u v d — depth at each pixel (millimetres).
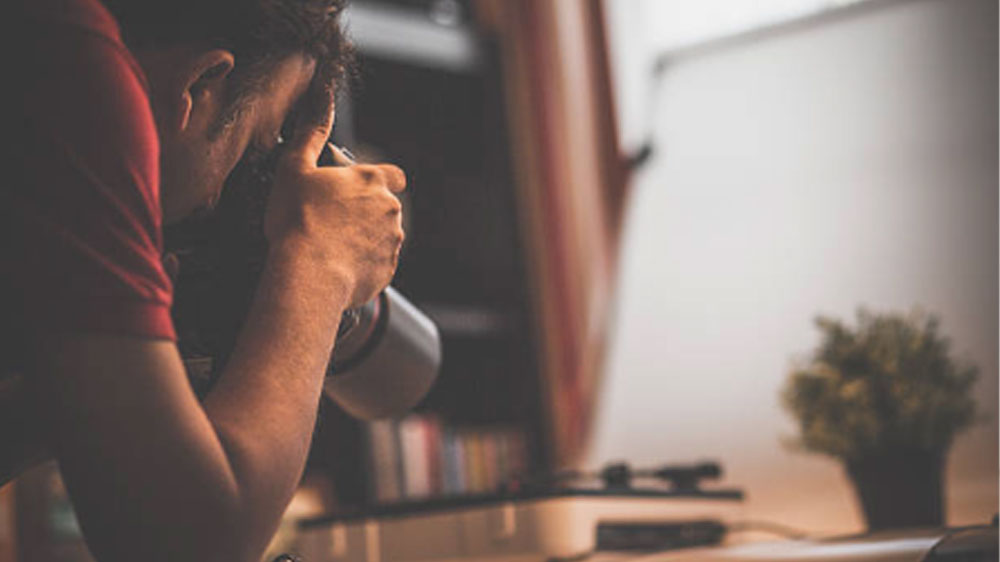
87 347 406
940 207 2172
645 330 2402
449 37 2393
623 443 2352
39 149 408
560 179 2369
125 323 415
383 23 2287
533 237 2404
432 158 2498
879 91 2297
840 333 1697
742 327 2301
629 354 2400
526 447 2344
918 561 596
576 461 2309
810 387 1662
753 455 2215
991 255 2100
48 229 404
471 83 2496
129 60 447
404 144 2467
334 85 581
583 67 2389
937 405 1570
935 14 2273
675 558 757
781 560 682
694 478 1561
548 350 2363
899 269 2182
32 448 560
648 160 2518
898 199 2219
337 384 762
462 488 2219
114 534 421
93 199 414
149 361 422
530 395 2391
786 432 2188
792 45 2422
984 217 2123
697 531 1458
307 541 1503
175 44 493
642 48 2480
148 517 418
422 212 2488
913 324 1714
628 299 2441
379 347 745
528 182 2412
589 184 2396
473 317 2371
